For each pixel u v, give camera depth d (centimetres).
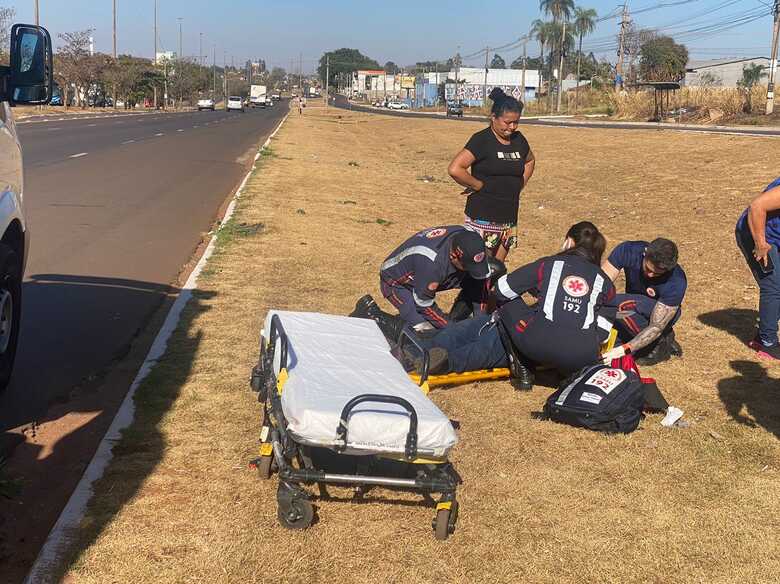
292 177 2047
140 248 1088
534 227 1462
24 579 348
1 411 523
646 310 678
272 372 464
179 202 1571
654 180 2073
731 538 416
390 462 438
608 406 529
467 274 634
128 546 372
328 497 427
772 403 611
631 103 6325
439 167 2738
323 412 379
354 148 3497
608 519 428
